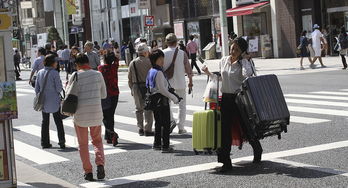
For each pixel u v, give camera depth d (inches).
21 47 3422.7
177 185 371.6
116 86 550.6
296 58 1713.8
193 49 1424.7
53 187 383.2
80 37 3134.8
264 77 390.0
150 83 484.1
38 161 492.1
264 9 1819.6
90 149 533.3
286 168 397.4
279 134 408.2
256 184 358.9
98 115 400.5
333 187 340.8
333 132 526.0
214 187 359.3
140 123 593.0
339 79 1039.0
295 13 1745.8
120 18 2699.3
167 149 487.2
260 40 1835.6
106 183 392.2
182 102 579.2
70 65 1625.2
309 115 644.1
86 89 397.4
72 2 2213.3
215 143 398.6
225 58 401.4
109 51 549.6
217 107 404.2
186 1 2159.2
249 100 380.5
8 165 336.2
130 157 479.2
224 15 1328.7
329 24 1683.1
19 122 774.5
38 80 544.7
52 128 695.1
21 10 3570.4
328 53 1689.2
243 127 398.0
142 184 381.4
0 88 326.6
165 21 2330.2
